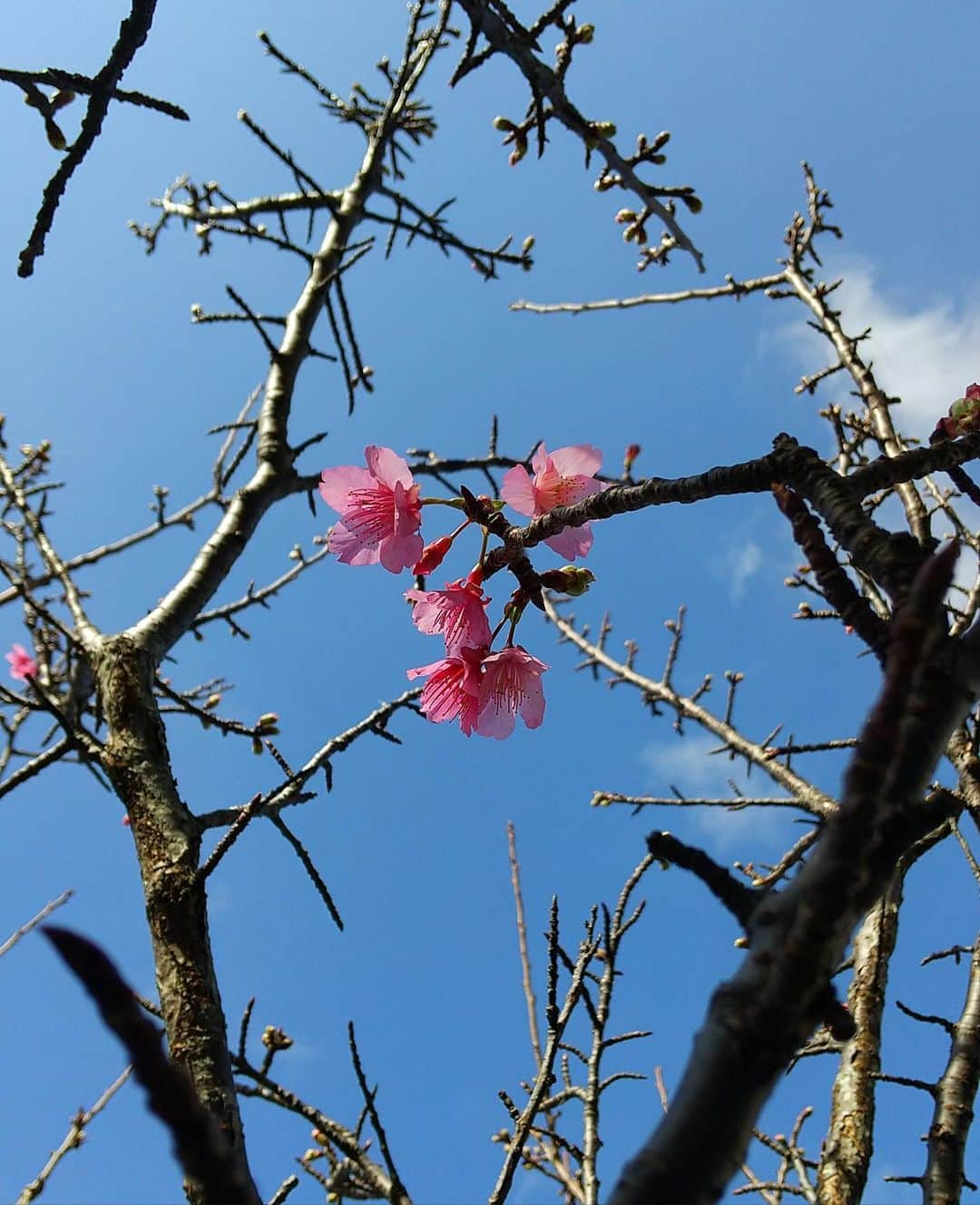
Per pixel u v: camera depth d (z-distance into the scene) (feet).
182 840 7.94
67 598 11.89
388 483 9.98
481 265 15.11
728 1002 2.68
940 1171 9.14
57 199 6.71
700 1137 2.50
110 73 6.58
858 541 4.13
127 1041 2.45
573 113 7.70
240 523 11.90
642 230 10.33
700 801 15.16
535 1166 11.59
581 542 10.02
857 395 16.51
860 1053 10.40
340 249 14.70
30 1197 10.64
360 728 10.34
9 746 15.01
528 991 13.35
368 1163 8.70
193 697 17.60
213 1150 2.49
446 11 9.12
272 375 13.53
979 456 5.87
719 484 5.83
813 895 2.58
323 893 9.53
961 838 11.43
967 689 2.93
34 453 17.48
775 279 17.85
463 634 9.55
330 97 17.28
